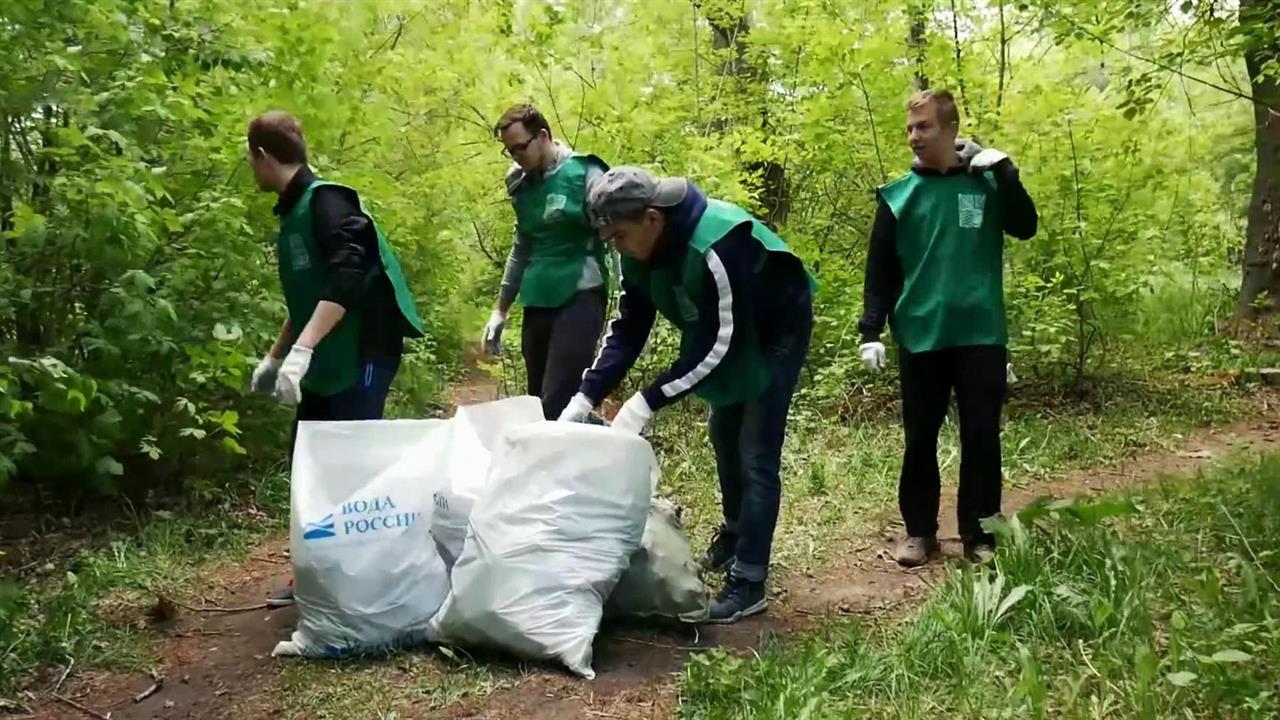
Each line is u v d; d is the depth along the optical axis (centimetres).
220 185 523
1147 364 754
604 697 300
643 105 712
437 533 354
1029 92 675
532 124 452
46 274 468
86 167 429
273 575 428
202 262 505
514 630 315
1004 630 312
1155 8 566
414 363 746
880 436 606
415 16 787
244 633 362
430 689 307
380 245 367
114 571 413
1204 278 922
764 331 355
